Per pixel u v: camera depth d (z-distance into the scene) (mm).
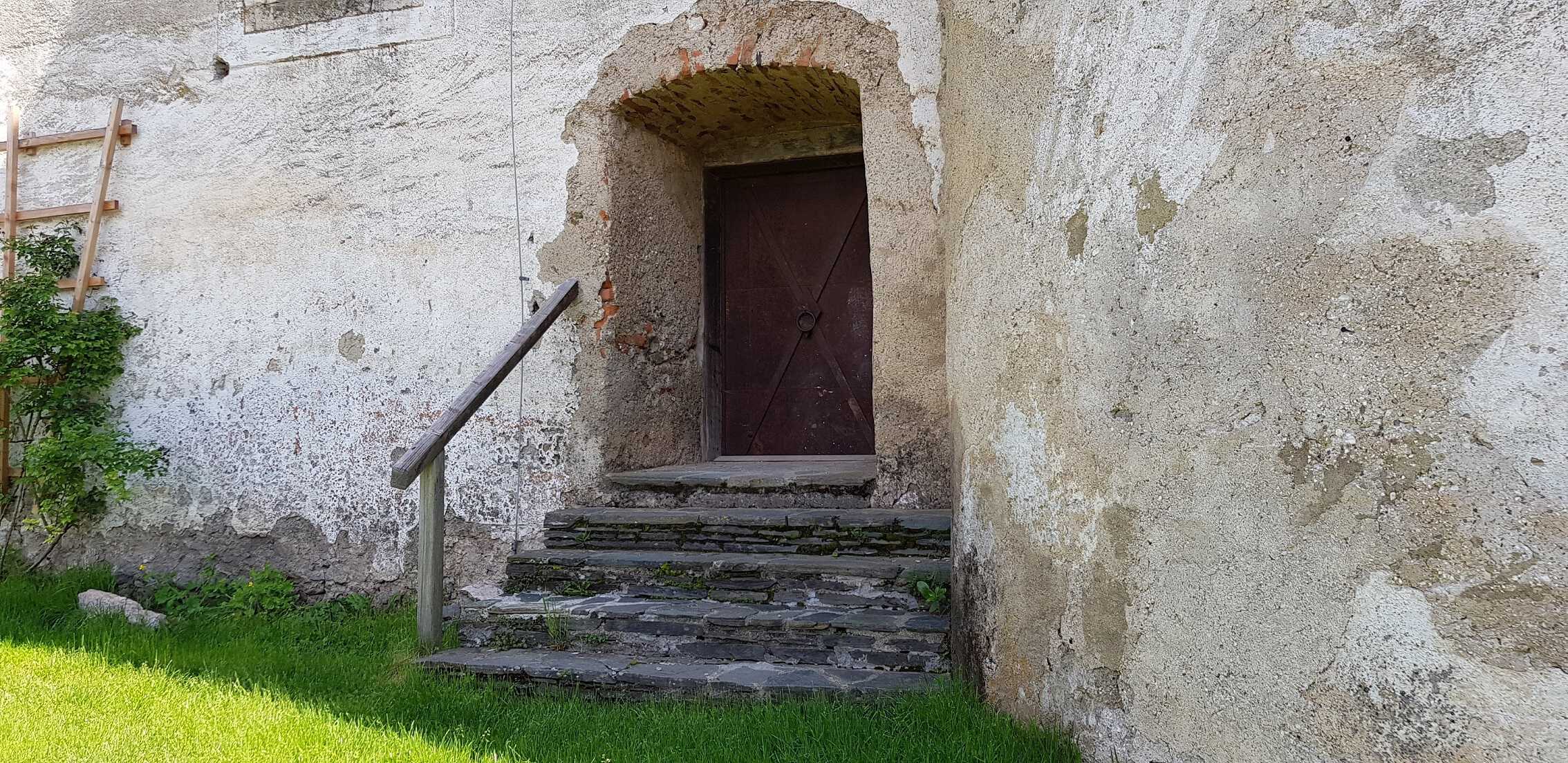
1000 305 3268
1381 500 2094
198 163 5730
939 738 2994
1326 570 2172
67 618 4969
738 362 5945
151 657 4262
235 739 3195
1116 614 2680
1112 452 2707
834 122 5629
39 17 5953
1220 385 2420
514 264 5172
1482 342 1982
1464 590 1971
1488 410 1966
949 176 4070
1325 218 2219
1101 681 2727
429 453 3967
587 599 4234
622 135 5156
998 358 3270
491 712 3502
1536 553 1899
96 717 3428
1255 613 2305
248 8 5668
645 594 4234
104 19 5898
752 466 5430
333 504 5395
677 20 4930
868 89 4637
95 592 5207
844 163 5793
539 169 5152
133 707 3553
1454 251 2029
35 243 5812
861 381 5785
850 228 5836
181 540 5633
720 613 3918
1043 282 3025
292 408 5492
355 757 3037
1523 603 1905
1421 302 2062
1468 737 1941
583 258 5051
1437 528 2012
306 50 5547
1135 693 2613
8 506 5879
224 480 5578
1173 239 2557
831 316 5852
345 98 5480
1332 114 2225
